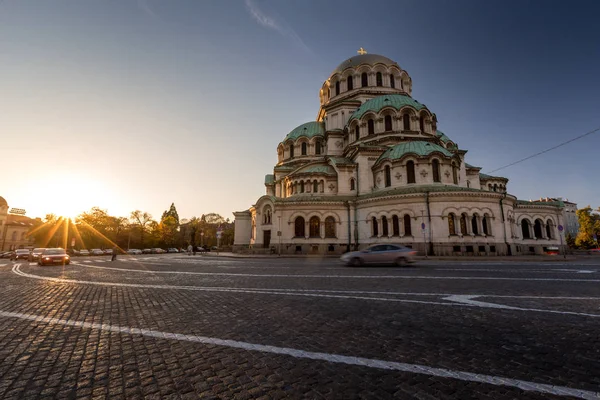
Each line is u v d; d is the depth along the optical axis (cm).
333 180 4244
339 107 5038
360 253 2173
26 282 1471
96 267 2367
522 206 3981
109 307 884
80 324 707
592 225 7038
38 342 586
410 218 3269
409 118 4231
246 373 446
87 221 7619
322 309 834
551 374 433
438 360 486
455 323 691
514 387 396
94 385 413
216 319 740
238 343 571
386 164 3753
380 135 4209
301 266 2202
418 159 3503
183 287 1247
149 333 636
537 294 1023
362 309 830
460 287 1173
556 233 4091
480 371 445
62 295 1088
